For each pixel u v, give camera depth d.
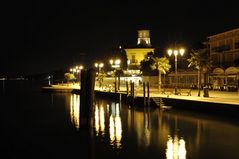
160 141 30.16
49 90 109.06
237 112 37.84
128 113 50.59
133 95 59.50
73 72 155.62
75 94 100.06
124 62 127.38
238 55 72.19
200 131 33.62
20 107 66.19
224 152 25.80
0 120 47.22
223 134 31.86
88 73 35.59
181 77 83.19
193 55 67.81
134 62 114.81
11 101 82.31
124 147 28.30
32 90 144.12
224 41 77.75
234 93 58.53
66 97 89.00
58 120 46.22
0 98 93.50
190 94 56.72
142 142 29.97
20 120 46.94
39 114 53.88
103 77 104.81
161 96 55.84
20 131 37.72
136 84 93.19
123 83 98.25
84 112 35.94
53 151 28.08
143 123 40.34
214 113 41.50
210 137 30.86
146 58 107.12
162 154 25.78
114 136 32.94
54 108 62.88
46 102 76.00
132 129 36.56
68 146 29.55
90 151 27.38
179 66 95.31
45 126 40.94
